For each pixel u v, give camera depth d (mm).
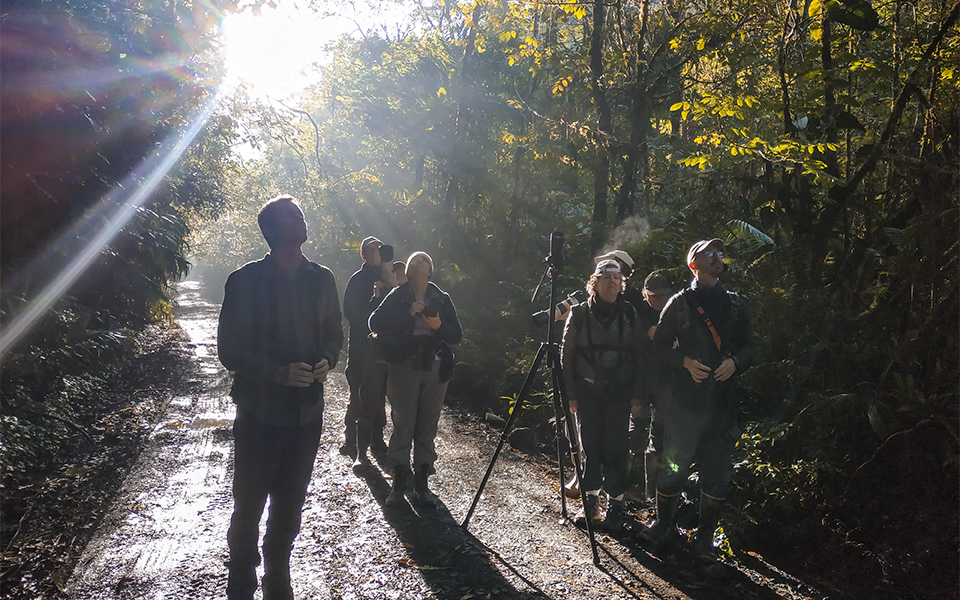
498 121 14477
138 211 5535
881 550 4121
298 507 3287
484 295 12023
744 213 6316
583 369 4727
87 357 6055
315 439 3295
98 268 6254
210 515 4609
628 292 5168
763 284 5625
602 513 5023
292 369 3121
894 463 4480
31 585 3516
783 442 4828
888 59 5914
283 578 3279
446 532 4508
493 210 13117
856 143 6383
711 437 4246
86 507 4656
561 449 4895
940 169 4871
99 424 6902
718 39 7914
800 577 4090
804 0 6094
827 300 5148
